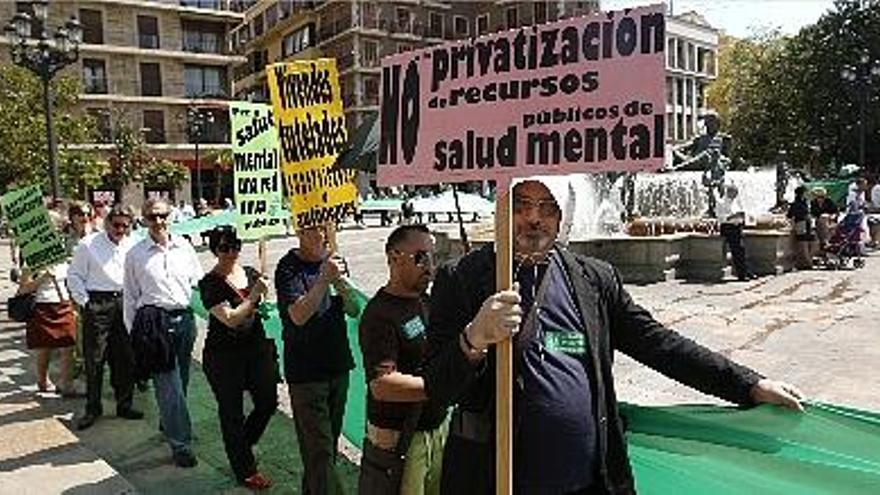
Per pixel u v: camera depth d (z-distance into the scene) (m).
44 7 14.87
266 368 4.77
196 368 7.98
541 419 2.25
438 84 2.40
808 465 2.38
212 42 58.12
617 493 2.31
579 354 2.32
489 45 2.31
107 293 6.14
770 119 45.62
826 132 42.38
